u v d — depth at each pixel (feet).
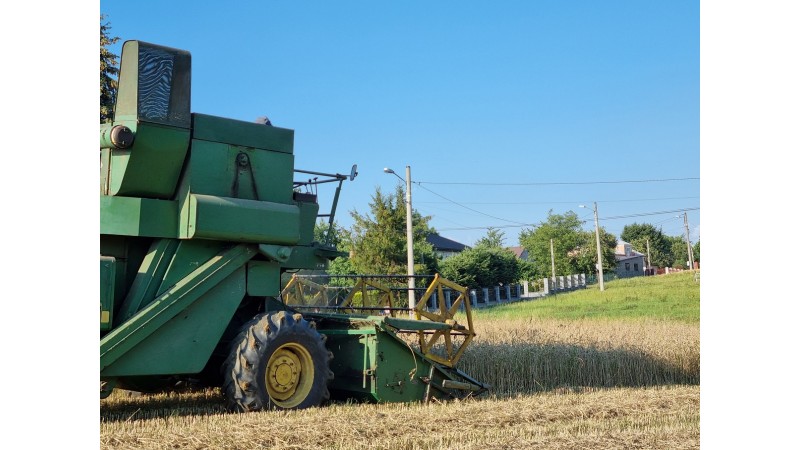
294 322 26.86
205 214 25.11
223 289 26.16
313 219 30.09
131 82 24.71
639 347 42.98
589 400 31.35
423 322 30.04
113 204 24.39
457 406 28.55
